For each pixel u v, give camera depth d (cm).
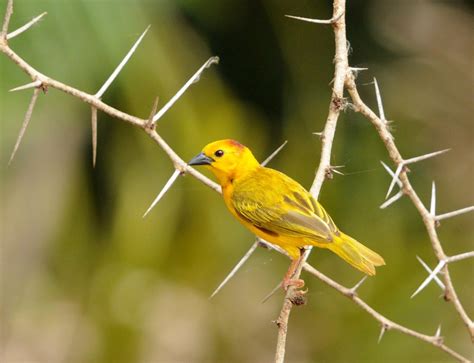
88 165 1309
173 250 1298
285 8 1312
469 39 1324
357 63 1352
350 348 1312
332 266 1368
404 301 1275
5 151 1296
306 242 761
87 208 1340
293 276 764
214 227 1299
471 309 1260
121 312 1333
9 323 1362
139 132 1235
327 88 1342
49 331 1363
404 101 1339
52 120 1179
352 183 1334
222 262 1328
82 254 1353
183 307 1351
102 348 1338
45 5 1096
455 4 1335
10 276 1368
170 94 1191
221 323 1385
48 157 1312
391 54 1346
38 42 1091
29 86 655
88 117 1223
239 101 1339
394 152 719
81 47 1114
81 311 1358
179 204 1280
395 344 1259
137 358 1335
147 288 1310
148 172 1257
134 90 1171
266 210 774
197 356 1367
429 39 1330
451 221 1324
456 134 1324
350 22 1340
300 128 1352
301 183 1341
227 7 1288
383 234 1323
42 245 1360
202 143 1233
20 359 1338
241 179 811
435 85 1330
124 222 1259
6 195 1338
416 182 1339
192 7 1248
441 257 727
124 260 1289
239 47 1335
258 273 1420
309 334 1373
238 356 1385
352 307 1335
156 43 1181
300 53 1326
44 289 1370
